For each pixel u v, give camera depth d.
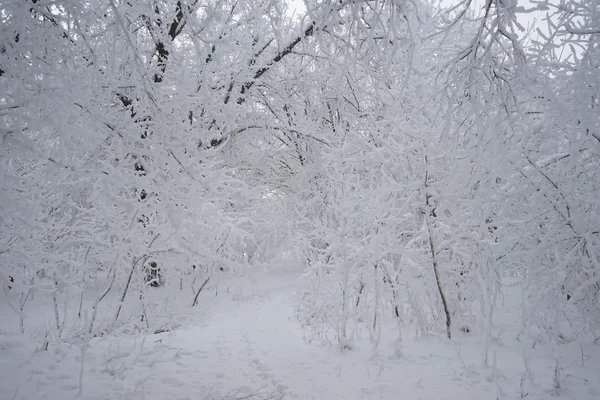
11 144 3.17
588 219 4.89
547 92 4.29
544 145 5.07
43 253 4.18
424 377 4.25
